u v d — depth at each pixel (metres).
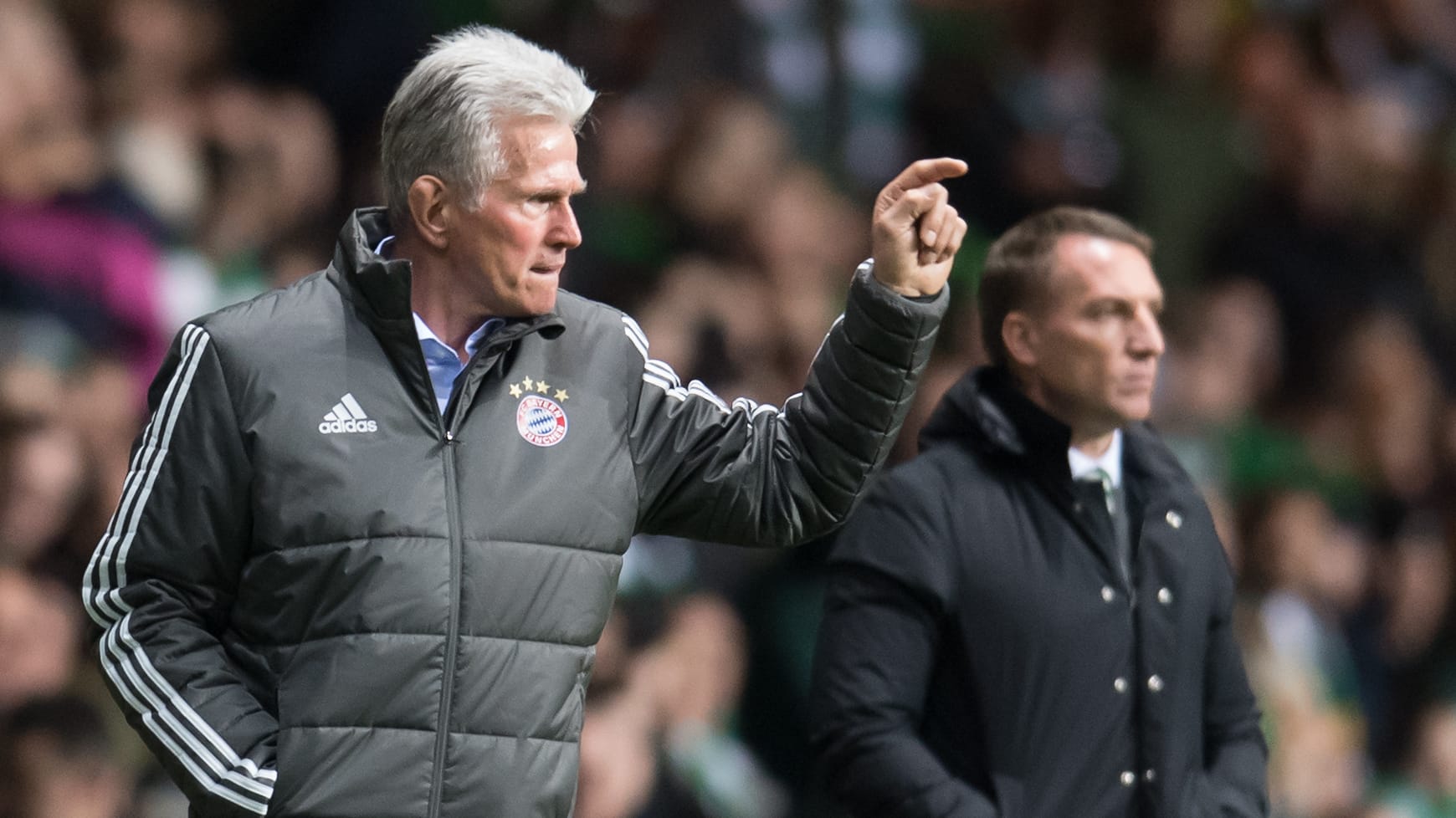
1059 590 11.94
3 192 20.05
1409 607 26.12
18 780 16.22
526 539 9.75
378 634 9.48
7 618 16.55
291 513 9.55
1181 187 27.73
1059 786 11.73
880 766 11.77
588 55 25.41
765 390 22.36
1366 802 23.17
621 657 18.33
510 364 9.99
